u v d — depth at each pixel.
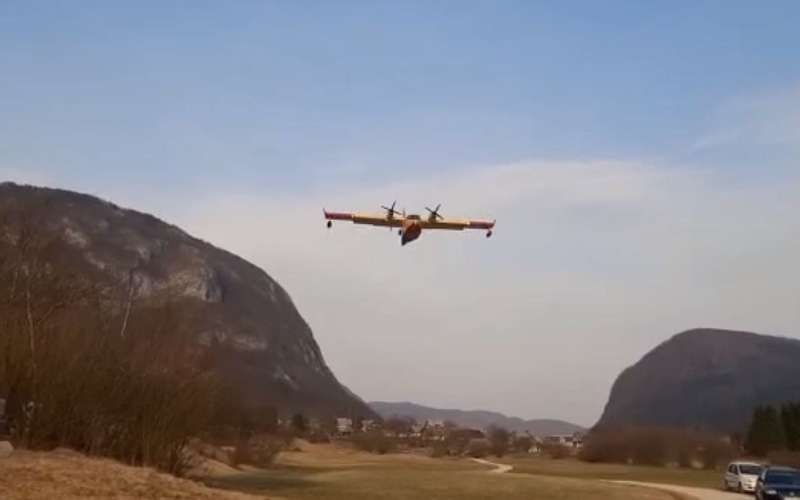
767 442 108.06
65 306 34.50
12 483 20.22
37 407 27.50
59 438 27.84
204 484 30.25
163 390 30.03
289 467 67.81
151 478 23.69
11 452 24.64
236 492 27.23
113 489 21.27
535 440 161.50
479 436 164.62
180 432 30.42
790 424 108.44
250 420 73.25
